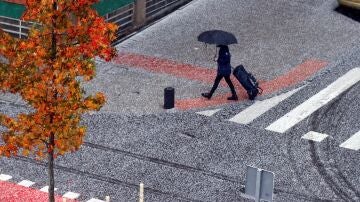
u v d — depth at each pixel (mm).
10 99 65188
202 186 53625
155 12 82312
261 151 58062
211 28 80375
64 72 43656
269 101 65875
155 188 53281
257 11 84688
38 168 55281
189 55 74312
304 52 75375
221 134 60375
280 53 75000
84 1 43969
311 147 58719
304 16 83812
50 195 47594
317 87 68562
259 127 61562
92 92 66312
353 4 83250
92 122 61438
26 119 44812
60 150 45250
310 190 53344
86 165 55750
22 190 52562
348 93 67500
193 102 65375
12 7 73312
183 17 83125
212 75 70438
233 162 56531
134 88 67500
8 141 45312
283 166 56125
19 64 43906
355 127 61812
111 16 75375
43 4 43250
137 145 58469
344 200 52344
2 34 44062
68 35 44344
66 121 44500
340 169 55938
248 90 65625
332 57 74625
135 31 79250
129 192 52781
